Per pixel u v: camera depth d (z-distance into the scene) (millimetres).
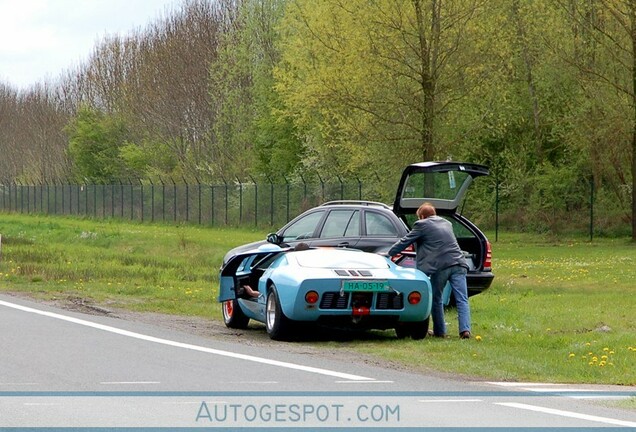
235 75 91062
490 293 29625
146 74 111875
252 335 19469
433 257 19266
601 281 34375
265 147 89438
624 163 63969
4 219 92812
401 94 51062
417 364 15859
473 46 50938
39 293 26906
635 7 55719
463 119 53000
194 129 104875
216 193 80438
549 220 65562
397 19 50250
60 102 139875
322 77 51656
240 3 103188
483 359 16391
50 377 13711
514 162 67562
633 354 17078
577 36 60094
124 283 30797
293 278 17891
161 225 83188
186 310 24094
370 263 18547
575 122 61469
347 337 19219
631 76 59625
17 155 146000
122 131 119875
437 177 23609
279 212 73375
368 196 64000
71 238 59906
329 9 52219
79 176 123125
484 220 68250
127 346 16891
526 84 69250
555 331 20375
